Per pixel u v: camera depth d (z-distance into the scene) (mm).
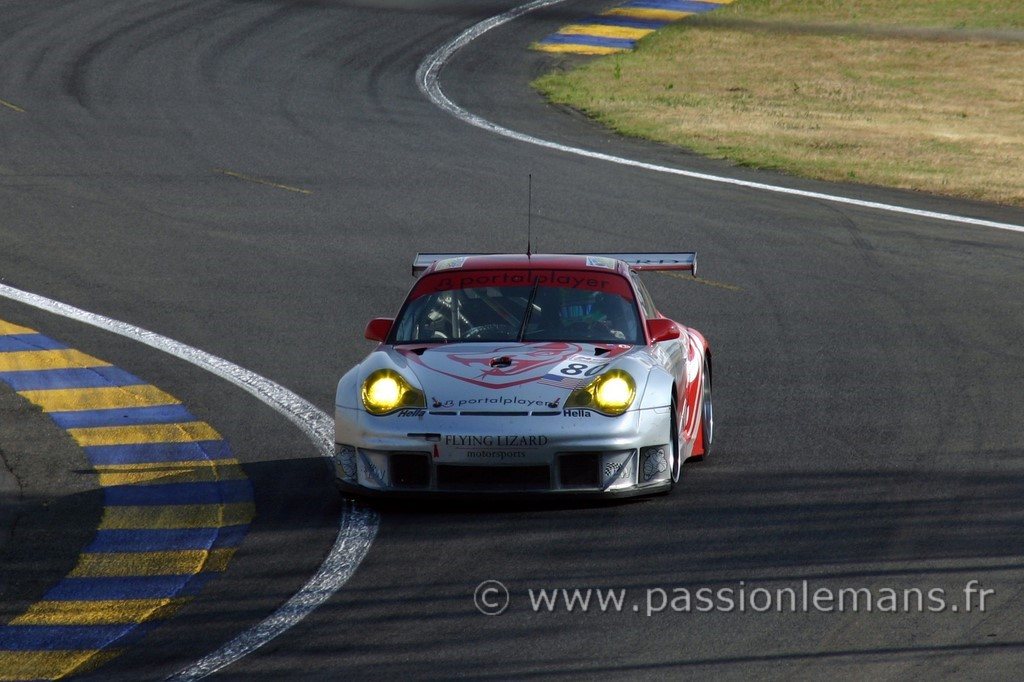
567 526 24281
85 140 82938
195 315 46438
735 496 26047
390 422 25000
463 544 23500
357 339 42938
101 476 29672
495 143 84500
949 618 19281
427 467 24859
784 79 121125
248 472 29422
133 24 129750
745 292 48812
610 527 24156
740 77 121562
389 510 25812
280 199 67312
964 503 25078
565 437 24500
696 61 128750
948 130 95875
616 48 133125
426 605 20578
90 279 52031
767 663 17828
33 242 58250
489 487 24734
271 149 81062
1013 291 48031
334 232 60188
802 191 69812
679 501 25766
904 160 81062
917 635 18672
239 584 22156
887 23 150375
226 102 98312
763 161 79562
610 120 96000
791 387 35750
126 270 53500
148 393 36844
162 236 59562
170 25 130125
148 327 44812
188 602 21469
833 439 30375
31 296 49312
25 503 27844
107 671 18656
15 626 20719
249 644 19359
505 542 23500
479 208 65000
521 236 59062
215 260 55156
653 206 65562
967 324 43000
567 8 153250
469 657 18375
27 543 25094
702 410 29312
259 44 123812
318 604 20922
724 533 23656
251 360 40406
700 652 18297
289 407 35094
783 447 29859
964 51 136125
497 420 24578
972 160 81375
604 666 17875
